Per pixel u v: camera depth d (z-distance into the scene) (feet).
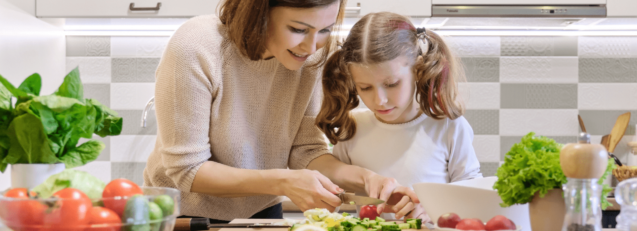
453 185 2.83
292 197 3.51
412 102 4.38
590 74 7.63
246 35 3.37
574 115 7.65
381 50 3.58
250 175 3.53
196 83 3.48
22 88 2.96
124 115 7.72
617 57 7.60
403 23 3.91
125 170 7.70
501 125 7.69
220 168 3.56
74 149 2.90
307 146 4.27
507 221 2.45
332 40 4.01
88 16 6.57
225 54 3.66
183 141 3.51
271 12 3.26
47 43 7.09
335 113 4.17
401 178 4.28
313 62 4.05
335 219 2.95
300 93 4.13
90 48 7.72
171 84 3.47
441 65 4.04
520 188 2.40
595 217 2.14
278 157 4.15
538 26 7.16
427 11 6.48
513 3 6.45
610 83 7.61
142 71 7.73
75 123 2.80
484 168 7.71
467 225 2.46
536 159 2.39
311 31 3.28
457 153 4.32
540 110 7.68
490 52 7.68
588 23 6.95
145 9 6.48
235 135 3.81
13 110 2.73
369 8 6.52
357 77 3.70
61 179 2.34
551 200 2.39
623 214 2.38
